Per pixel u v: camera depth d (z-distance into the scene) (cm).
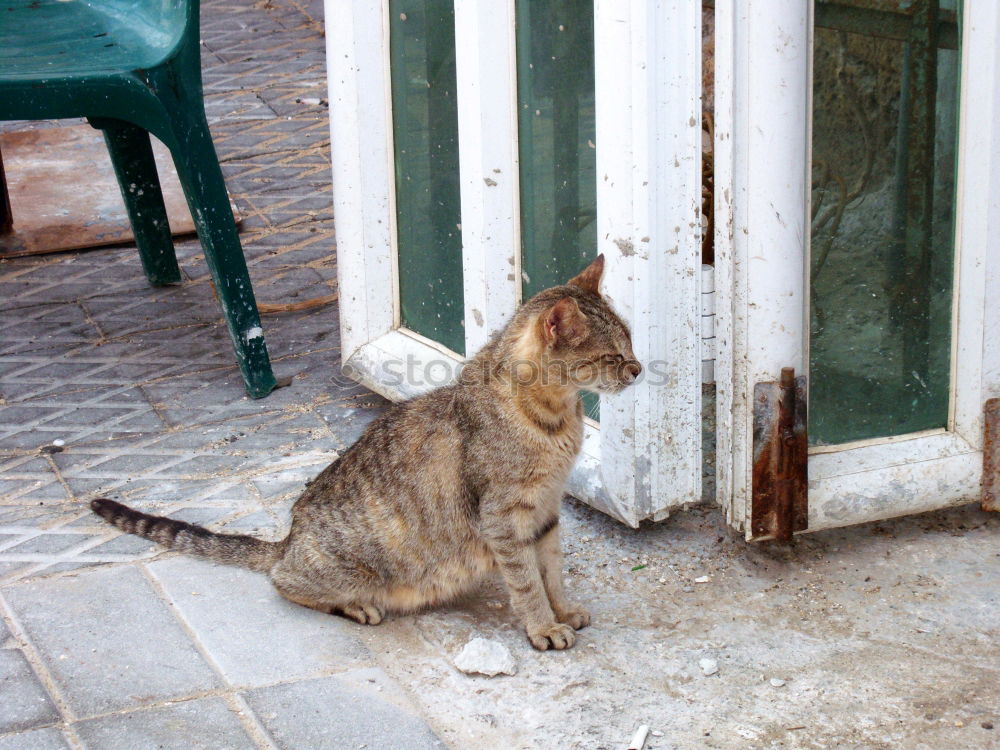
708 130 280
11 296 347
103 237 366
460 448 265
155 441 302
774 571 274
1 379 320
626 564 276
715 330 273
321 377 319
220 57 519
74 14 337
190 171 303
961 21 269
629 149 266
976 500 281
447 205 298
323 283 351
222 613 268
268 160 422
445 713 256
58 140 426
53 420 308
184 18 303
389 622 269
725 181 266
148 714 254
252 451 300
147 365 323
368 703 256
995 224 273
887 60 268
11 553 278
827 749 250
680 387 274
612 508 279
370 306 311
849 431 279
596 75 268
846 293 274
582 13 272
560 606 267
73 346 330
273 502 288
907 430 280
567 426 264
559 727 254
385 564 267
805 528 274
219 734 252
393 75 302
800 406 270
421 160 301
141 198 342
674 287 271
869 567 274
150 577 274
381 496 267
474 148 285
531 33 280
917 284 276
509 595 273
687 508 282
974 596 269
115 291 349
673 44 264
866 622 266
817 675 259
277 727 253
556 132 280
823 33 266
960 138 272
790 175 265
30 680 258
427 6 292
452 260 300
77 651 262
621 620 267
